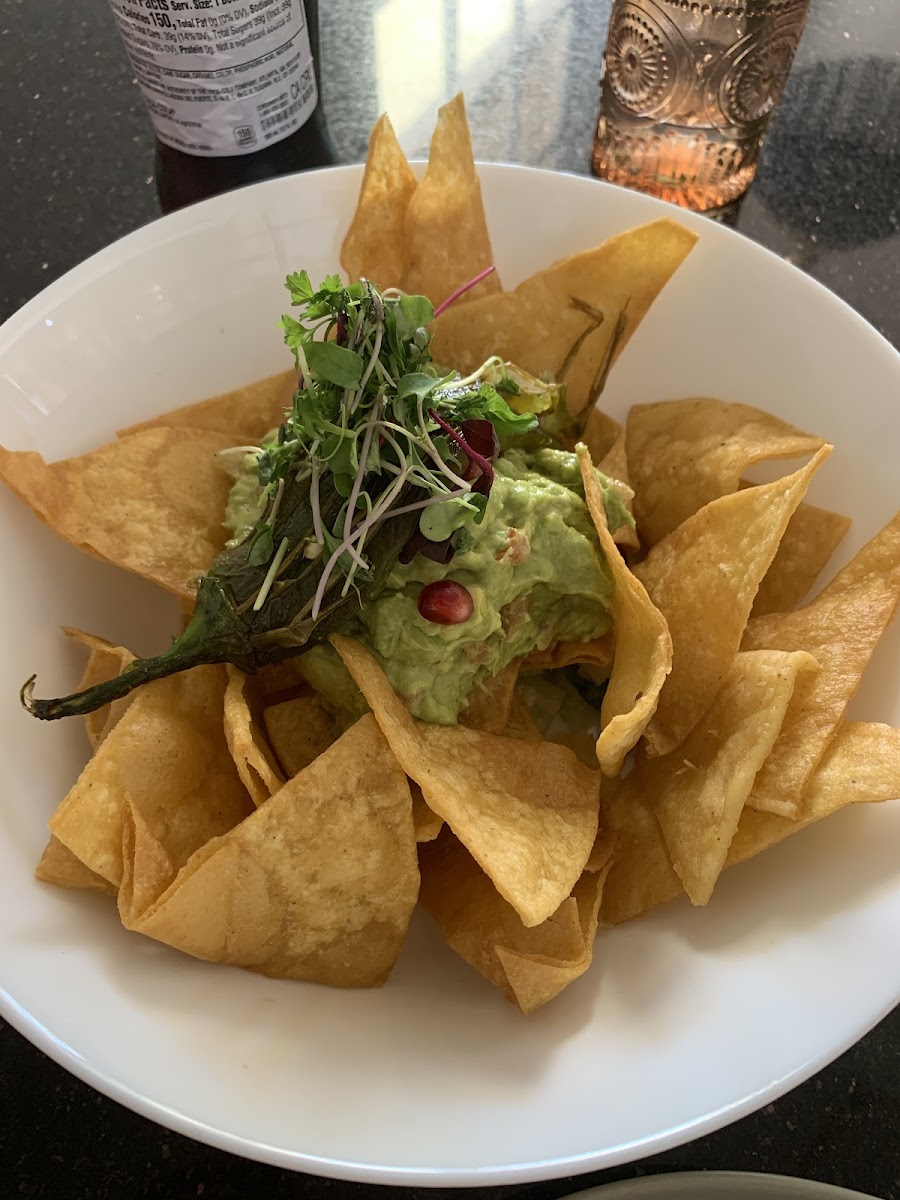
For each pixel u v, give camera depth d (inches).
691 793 9.6
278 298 12.2
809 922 8.9
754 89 13.0
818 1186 8.9
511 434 10.9
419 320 10.1
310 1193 9.3
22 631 10.1
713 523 10.4
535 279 11.6
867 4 16.9
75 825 8.6
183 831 9.4
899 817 9.0
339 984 9.2
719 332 12.0
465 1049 8.6
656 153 14.0
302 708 10.6
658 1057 8.3
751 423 11.4
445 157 11.5
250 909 8.7
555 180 12.0
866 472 11.1
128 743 9.2
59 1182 9.3
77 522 10.3
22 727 9.7
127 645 11.3
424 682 10.1
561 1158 7.7
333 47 16.3
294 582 9.9
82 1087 9.6
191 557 10.7
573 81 16.0
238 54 12.7
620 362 12.5
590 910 9.5
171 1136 9.5
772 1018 8.4
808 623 10.1
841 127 15.4
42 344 10.9
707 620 10.1
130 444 10.9
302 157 14.7
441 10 17.0
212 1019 8.5
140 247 11.4
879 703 9.9
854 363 11.2
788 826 9.1
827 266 14.2
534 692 11.4
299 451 10.2
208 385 12.1
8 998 8.0
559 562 10.7
